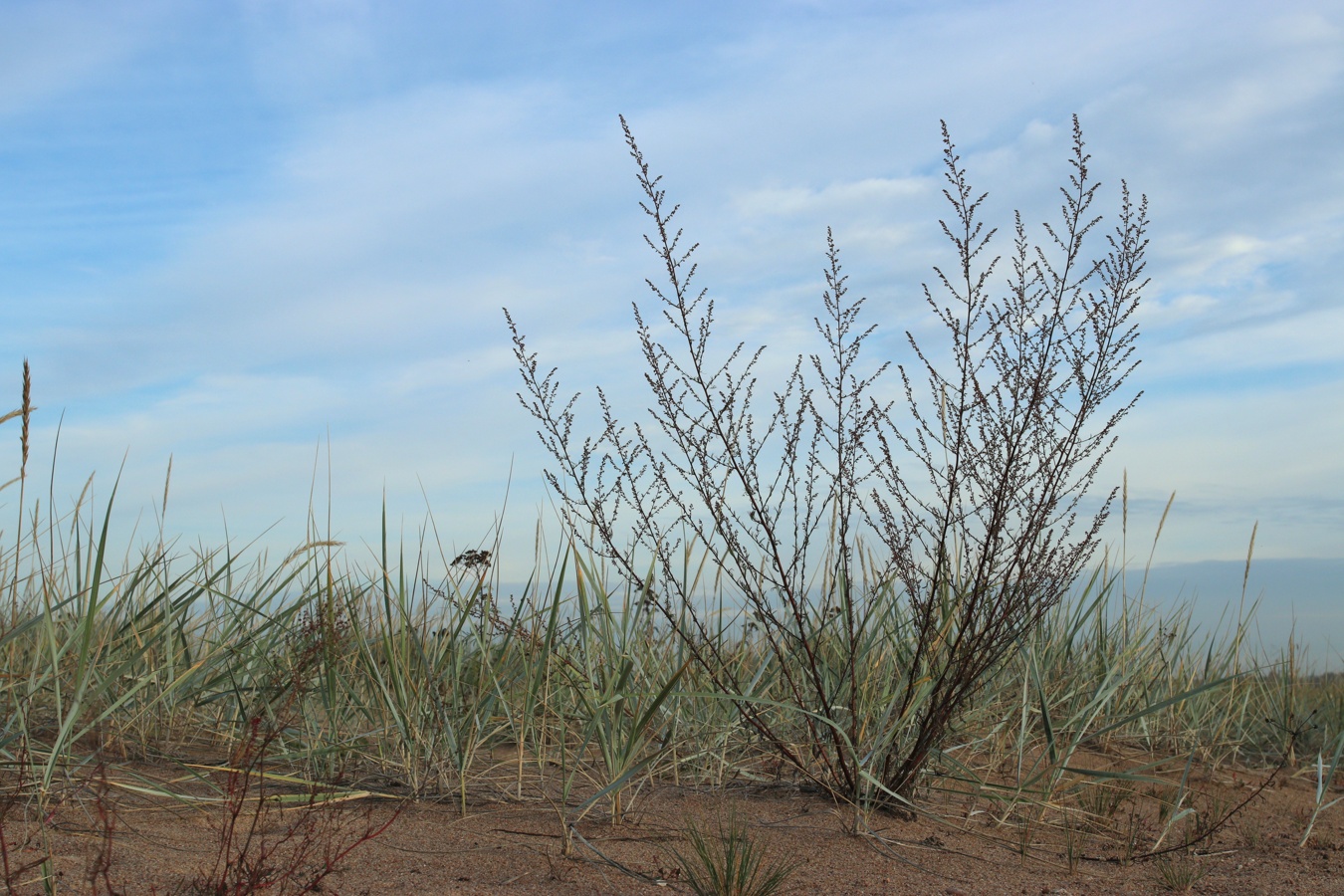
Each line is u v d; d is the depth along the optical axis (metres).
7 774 3.08
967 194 3.49
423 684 3.77
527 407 3.64
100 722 3.57
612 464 3.64
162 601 4.06
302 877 2.60
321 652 3.58
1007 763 4.39
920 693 3.61
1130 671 5.34
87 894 2.32
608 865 2.86
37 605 4.22
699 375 3.53
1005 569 3.54
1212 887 3.12
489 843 3.02
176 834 2.85
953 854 3.24
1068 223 3.51
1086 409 3.47
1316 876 3.29
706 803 3.59
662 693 3.29
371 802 3.37
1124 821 3.94
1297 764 5.33
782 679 4.16
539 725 3.96
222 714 3.99
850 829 3.36
